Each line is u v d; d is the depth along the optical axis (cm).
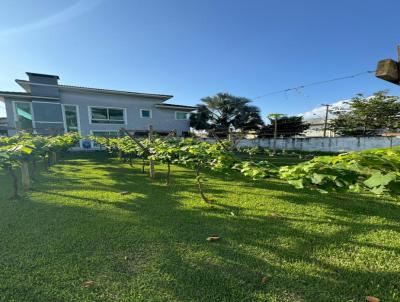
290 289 179
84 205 396
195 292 175
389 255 230
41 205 395
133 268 207
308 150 1689
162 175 719
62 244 251
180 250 240
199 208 381
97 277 194
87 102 1866
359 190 154
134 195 466
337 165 167
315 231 287
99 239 264
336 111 1914
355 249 242
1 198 441
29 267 207
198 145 445
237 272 202
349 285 184
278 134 2103
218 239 265
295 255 230
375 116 1700
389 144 1309
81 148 1811
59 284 184
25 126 1625
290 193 479
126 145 841
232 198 442
